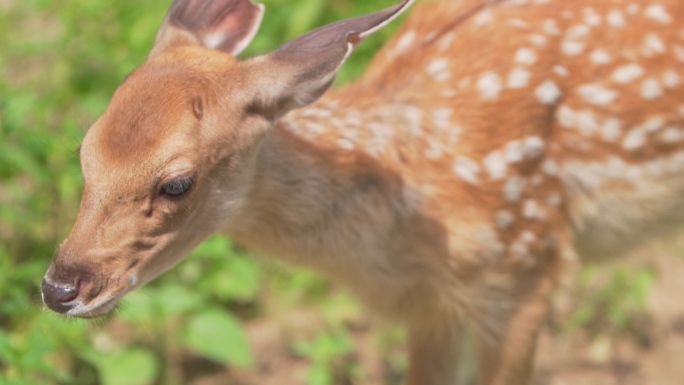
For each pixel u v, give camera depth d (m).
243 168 7.47
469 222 8.30
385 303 8.57
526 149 8.37
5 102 10.29
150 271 7.35
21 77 12.46
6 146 10.10
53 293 7.13
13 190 10.60
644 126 8.62
